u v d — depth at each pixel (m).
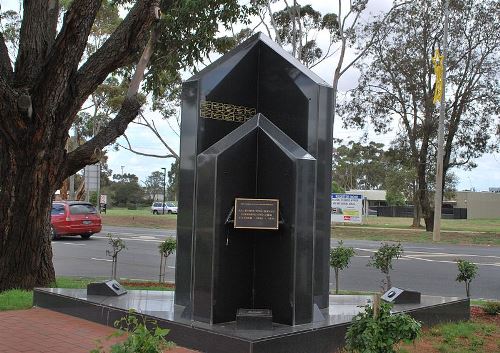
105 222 37.06
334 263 9.38
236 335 5.14
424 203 32.59
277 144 6.06
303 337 5.36
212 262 5.77
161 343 3.39
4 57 8.89
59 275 12.72
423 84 31.06
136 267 14.62
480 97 30.02
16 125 8.39
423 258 17.88
